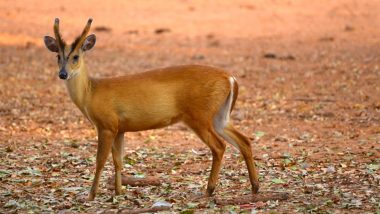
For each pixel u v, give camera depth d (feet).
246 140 35.32
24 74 80.38
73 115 61.05
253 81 76.54
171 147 48.60
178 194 35.86
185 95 35.19
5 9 124.98
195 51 97.60
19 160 44.73
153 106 35.22
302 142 49.16
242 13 124.16
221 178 39.45
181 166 42.91
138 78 35.60
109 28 113.91
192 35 110.52
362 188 35.83
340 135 51.26
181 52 96.99
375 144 47.34
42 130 55.11
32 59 89.97
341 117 58.29
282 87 72.79
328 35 107.96
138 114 35.32
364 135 51.03
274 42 103.81
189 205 33.14
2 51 94.99
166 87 35.27
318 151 45.70
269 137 51.55
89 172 41.78
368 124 55.21
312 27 114.83
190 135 52.90
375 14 122.11
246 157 35.24
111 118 35.19
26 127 56.03
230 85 35.45
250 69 83.41
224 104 35.58
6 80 76.74
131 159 44.32
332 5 127.65
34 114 61.16
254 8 127.13
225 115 35.50
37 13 123.34
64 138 52.19
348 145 47.39
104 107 35.12
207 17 122.31
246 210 32.14
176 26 116.67
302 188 36.40
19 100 66.85
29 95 69.26
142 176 39.70
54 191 37.24
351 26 113.19
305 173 39.73
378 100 64.64
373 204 32.58
